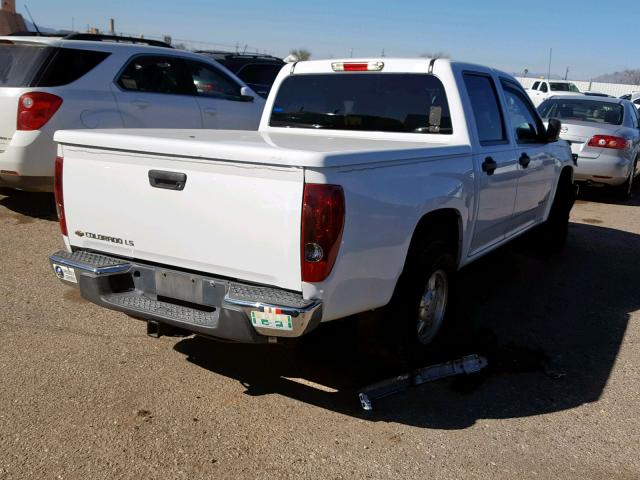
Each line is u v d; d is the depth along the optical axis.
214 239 3.28
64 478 2.93
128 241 3.59
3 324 4.54
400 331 4.00
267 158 3.03
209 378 3.95
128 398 3.65
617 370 4.38
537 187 6.03
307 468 3.10
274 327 3.09
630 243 8.10
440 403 3.79
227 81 8.64
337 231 3.07
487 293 5.88
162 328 3.78
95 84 7.02
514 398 3.91
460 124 4.55
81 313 4.82
